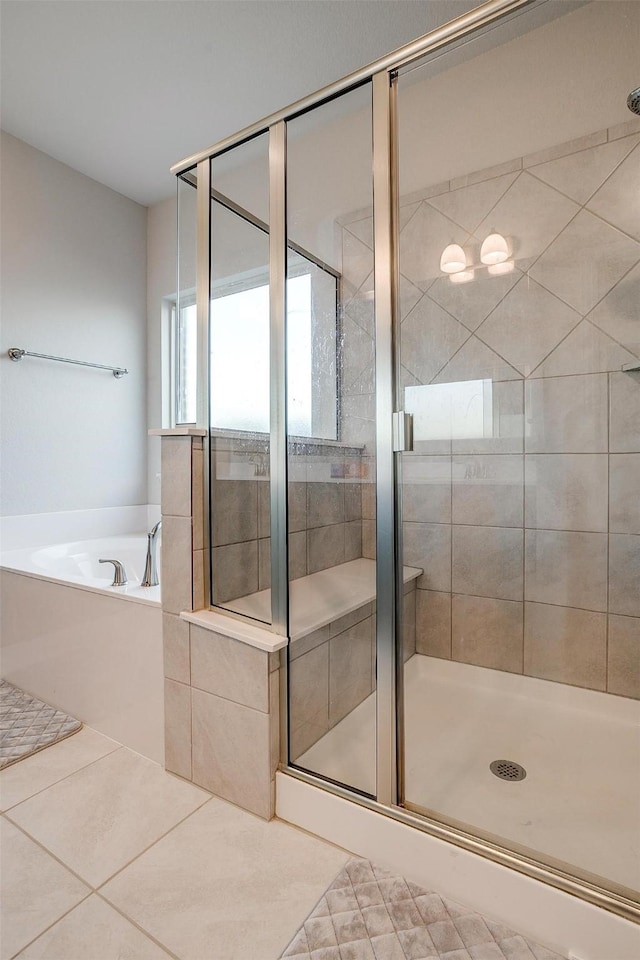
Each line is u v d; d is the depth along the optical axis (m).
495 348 1.87
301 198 1.49
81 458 2.89
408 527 1.57
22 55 2.05
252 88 2.23
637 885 1.07
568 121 1.75
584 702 1.79
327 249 1.46
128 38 1.96
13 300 2.56
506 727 1.72
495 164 1.84
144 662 1.70
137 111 2.38
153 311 3.25
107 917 1.12
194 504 1.58
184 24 1.90
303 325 1.50
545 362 1.82
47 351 2.71
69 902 1.15
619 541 1.75
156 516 3.24
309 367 1.49
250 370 1.53
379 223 1.37
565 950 1.05
